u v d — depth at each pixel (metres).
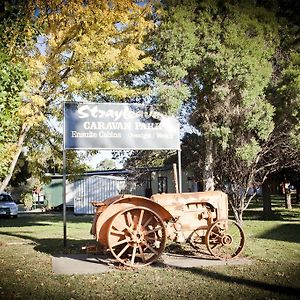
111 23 11.79
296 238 12.12
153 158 18.05
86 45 11.51
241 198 14.48
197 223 9.05
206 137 13.03
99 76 11.80
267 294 5.97
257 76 11.91
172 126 11.78
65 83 12.22
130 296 6.05
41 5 11.29
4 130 9.76
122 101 14.34
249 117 12.29
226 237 9.16
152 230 8.36
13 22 10.14
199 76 12.49
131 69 11.92
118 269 8.01
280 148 14.45
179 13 11.98
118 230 8.25
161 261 8.66
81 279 7.22
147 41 12.55
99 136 11.41
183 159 17.47
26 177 33.28
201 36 12.14
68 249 10.80
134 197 8.30
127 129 11.53
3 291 6.51
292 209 25.39
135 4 12.14
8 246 11.75
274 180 19.86
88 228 17.62
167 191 24.53
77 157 16.20
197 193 9.24
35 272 7.93
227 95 12.35
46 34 11.70
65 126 11.31
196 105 13.66
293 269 7.70
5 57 9.27
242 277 7.08
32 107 11.61
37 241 12.88
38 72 11.57
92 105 11.42
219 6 12.46
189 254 9.41
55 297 6.09
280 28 13.64
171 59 11.95
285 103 13.05
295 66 13.25
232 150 13.48
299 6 14.73
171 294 6.10
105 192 31.14
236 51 11.85
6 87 9.40
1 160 10.57
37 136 15.64
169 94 11.68
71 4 11.59
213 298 5.82
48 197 37.47
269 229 14.53
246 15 12.52
